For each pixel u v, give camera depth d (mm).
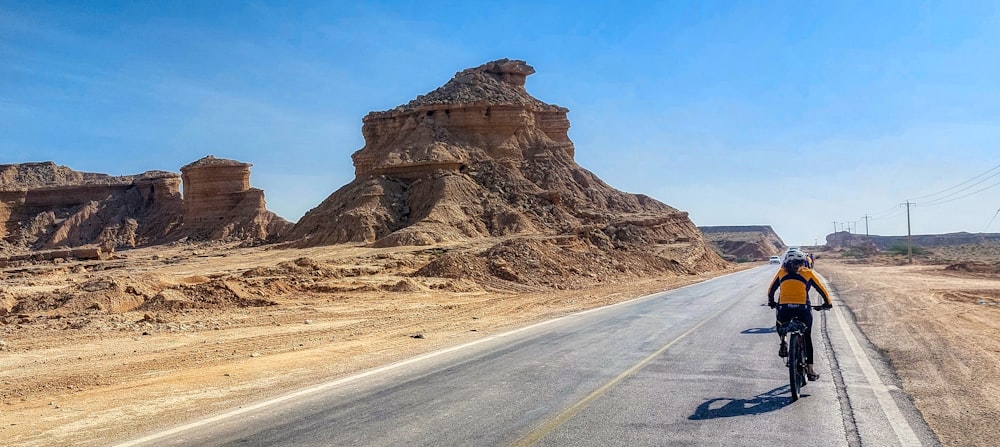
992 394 9352
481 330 18094
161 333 18438
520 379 10773
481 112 110500
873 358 12500
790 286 9750
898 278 46156
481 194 94438
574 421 8133
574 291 35750
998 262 65125
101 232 134875
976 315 20328
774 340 15258
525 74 132125
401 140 109375
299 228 93500
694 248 87188
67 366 13070
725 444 7207
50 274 57625
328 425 7996
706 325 18422
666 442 7277
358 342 15914
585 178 111688
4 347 15773
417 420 8203
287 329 19266
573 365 12086
